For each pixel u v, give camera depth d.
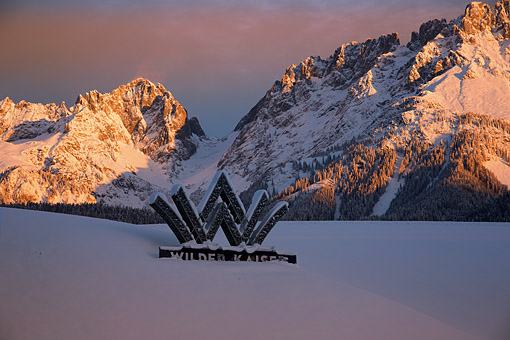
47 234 36.22
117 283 29.48
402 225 140.62
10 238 34.03
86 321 24.77
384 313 29.22
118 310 26.23
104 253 34.25
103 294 27.84
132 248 36.72
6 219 38.19
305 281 33.66
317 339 24.83
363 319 27.98
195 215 39.78
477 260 63.38
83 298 27.11
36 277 28.81
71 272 30.12
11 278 28.23
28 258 31.23
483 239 94.75
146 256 35.50
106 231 40.19
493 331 34.31
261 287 31.61
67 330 23.77
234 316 26.89
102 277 30.03
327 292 31.80
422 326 27.86
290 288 31.91
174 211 38.66
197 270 33.62
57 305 26.02
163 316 26.09
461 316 37.53
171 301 27.97
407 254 68.31
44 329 23.64
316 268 54.09
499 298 43.03
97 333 23.73
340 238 95.06
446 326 28.39
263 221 43.34
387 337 25.88
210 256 37.44
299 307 28.88
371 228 129.50
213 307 27.78
